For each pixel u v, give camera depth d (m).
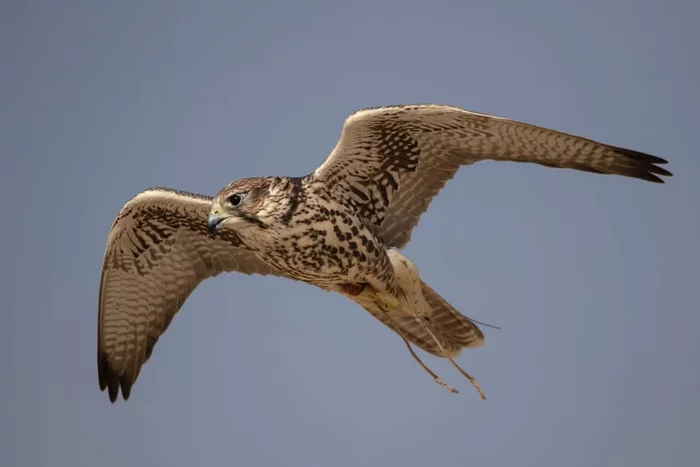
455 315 13.59
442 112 11.94
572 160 12.30
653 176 12.06
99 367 14.92
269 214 12.01
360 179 12.66
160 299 14.80
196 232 14.34
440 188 12.81
